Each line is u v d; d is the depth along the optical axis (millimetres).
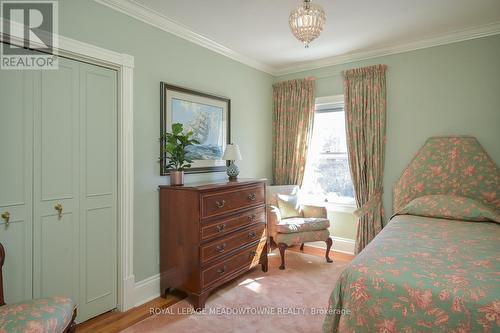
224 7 2504
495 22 2836
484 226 2438
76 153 2133
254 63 3934
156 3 2418
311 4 1721
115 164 2377
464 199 2801
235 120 3664
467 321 1245
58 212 2045
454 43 3131
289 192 3922
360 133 3621
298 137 4125
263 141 4195
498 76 2928
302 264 3443
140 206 2523
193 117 3021
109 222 2350
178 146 2627
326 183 4102
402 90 3434
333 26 2900
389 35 3133
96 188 2256
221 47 3355
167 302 2545
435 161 3199
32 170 1917
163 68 2713
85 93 2176
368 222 3584
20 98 1863
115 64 2305
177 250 2541
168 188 2586
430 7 2541
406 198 3334
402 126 3445
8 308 1428
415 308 1358
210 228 2506
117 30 2330
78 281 2164
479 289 1306
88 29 2139
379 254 1755
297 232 3320
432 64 3256
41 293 1970
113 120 2355
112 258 2377
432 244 1950
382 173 3549
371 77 3549
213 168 3273
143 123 2537
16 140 1849
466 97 3086
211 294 2678
